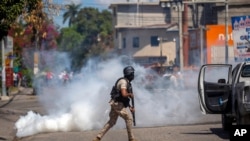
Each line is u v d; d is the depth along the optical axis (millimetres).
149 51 131000
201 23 101938
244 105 19531
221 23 92750
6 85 55094
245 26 37531
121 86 18859
